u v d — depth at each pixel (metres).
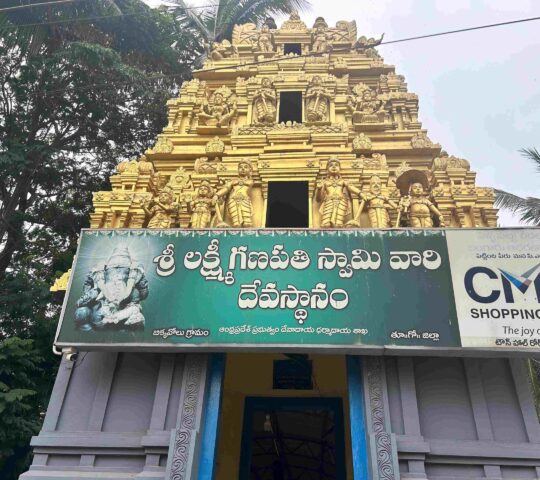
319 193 9.77
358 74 13.28
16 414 10.41
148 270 7.93
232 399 10.45
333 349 6.97
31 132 16.23
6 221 15.27
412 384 7.26
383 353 7.02
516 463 6.61
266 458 14.05
